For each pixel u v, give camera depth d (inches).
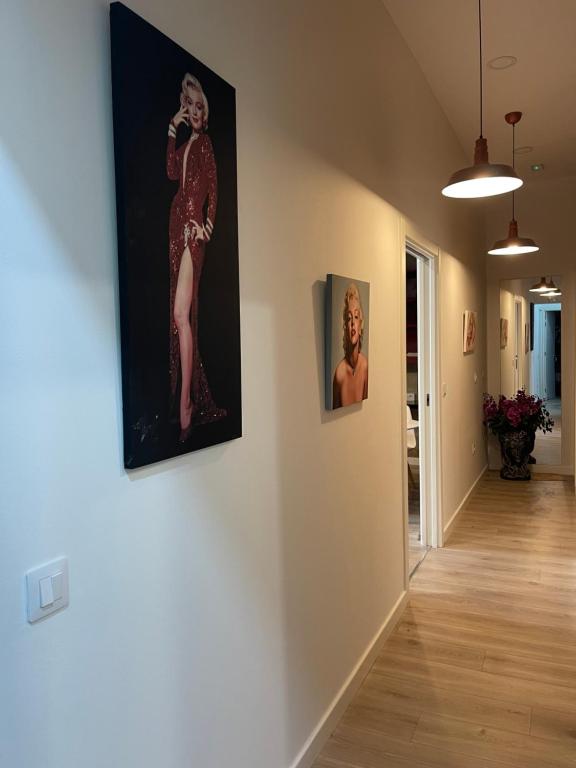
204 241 55.5
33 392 39.1
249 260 65.8
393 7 112.8
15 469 38.0
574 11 114.3
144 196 47.4
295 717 76.9
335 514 90.8
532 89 148.8
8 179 37.2
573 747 82.7
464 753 82.1
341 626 92.9
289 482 75.7
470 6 112.3
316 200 83.2
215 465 59.5
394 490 121.1
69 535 42.1
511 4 111.7
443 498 167.3
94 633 44.3
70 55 41.7
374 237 107.9
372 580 107.6
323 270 85.6
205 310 55.9
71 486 42.2
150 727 50.2
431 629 117.3
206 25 57.9
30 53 38.7
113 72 44.8
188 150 52.9
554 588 134.6
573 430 240.8
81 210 42.4
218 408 58.4
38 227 39.3
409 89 129.2
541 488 223.1
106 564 45.4
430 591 135.0
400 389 124.4
